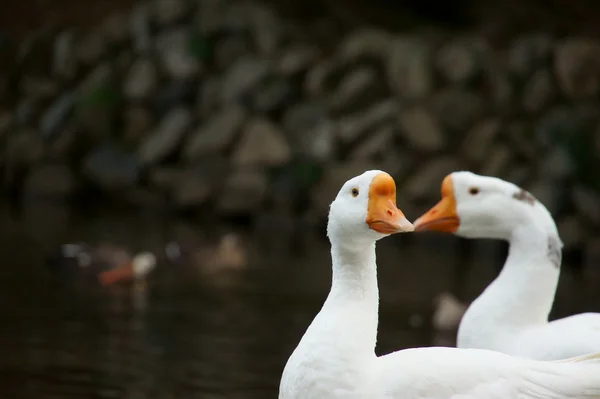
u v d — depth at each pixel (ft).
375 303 15.53
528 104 58.75
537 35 62.49
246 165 58.49
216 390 24.94
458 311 33.27
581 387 14.55
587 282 42.70
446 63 60.39
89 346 28.86
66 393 24.14
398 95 59.88
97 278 39.19
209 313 34.04
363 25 71.46
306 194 57.11
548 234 20.21
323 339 15.14
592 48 59.21
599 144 54.03
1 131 65.26
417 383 14.64
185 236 50.34
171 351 28.68
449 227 21.04
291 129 59.93
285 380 15.40
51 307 33.88
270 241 50.62
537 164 54.95
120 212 58.29
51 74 69.77
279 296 37.11
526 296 19.90
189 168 60.34
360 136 58.49
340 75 62.44
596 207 51.16
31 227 49.93
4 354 27.55
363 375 14.89
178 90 64.23
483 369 14.71
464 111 57.98
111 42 69.46
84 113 64.64
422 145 56.75
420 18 73.92
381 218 14.99
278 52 65.00
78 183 62.23
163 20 68.18
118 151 62.64
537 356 18.94
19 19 76.07
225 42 65.92
